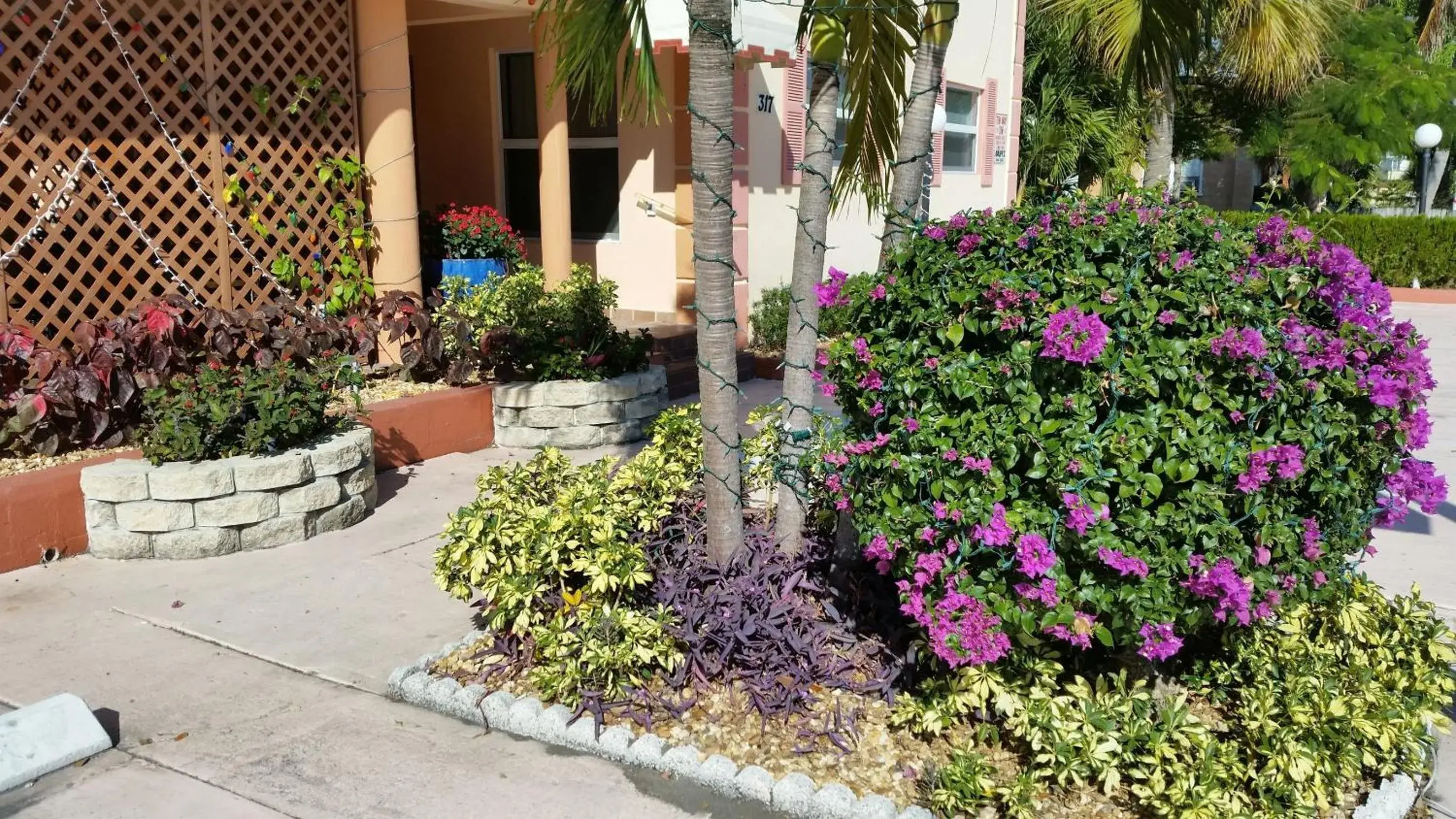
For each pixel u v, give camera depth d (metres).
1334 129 21.31
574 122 10.57
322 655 4.32
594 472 4.57
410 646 4.40
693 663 3.83
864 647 3.90
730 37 3.78
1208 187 34.28
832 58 4.06
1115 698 3.32
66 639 4.41
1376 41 21.62
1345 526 3.66
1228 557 3.09
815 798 3.22
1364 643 3.88
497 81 10.88
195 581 5.04
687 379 9.30
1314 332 3.40
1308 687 3.44
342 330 7.04
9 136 5.88
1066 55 15.47
